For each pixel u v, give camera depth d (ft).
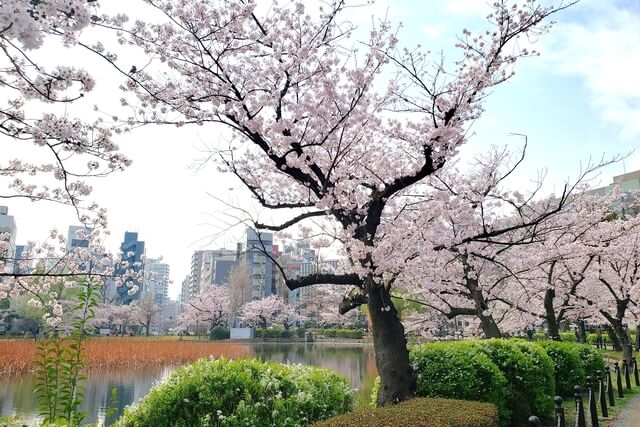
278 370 21.38
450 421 15.23
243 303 188.55
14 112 15.03
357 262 24.41
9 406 39.63
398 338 23.72
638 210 63.00
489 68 23.62
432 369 24.61
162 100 20.89
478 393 23.36
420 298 47.55
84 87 12.75
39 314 103.04
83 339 20.62
